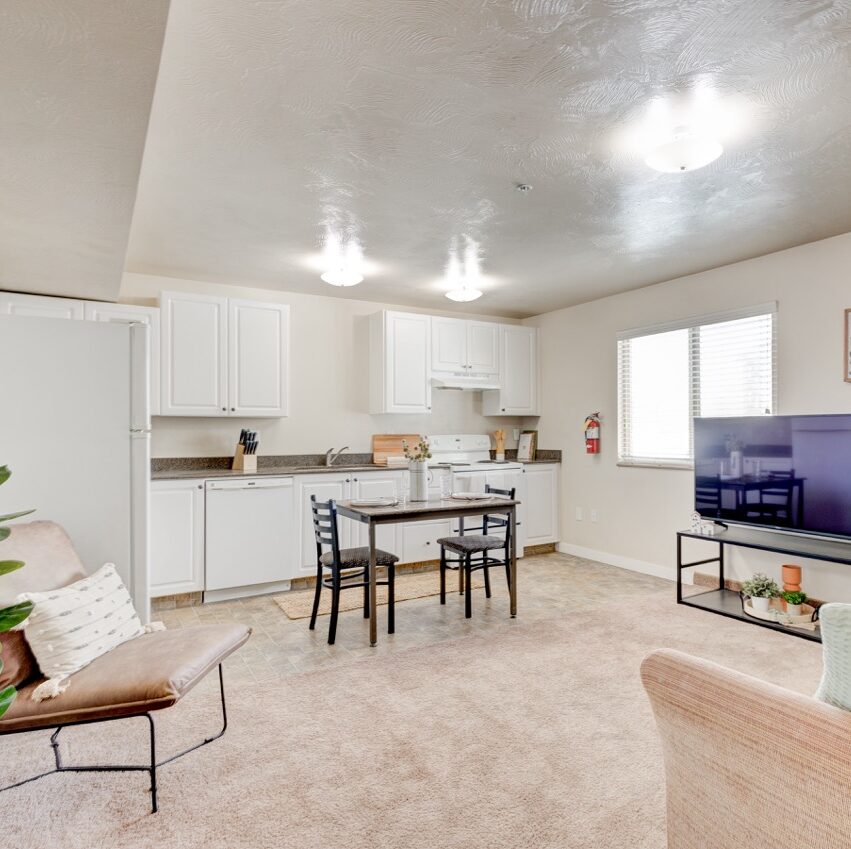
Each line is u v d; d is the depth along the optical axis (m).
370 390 5.20
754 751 1.08
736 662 2.85
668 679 1.27
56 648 1.84
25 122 1.63
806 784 1.00
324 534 4.39
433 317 5.20
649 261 4.00
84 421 2.58
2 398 2.45
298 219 3.17
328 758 2.05
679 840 1.29
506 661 2.92
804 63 1.82
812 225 3.29
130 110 1.57
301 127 2.20
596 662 2.89
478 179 2.66
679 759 1.27
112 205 2.22
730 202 2.95
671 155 2.26
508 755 2.06
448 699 2.50
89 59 1.34
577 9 1.57
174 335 4.12
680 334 4.49
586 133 2.26
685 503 4.41
